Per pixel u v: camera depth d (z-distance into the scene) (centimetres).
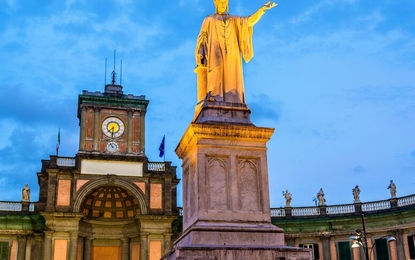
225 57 1348
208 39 1369
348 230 5094
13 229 4831
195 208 1180
